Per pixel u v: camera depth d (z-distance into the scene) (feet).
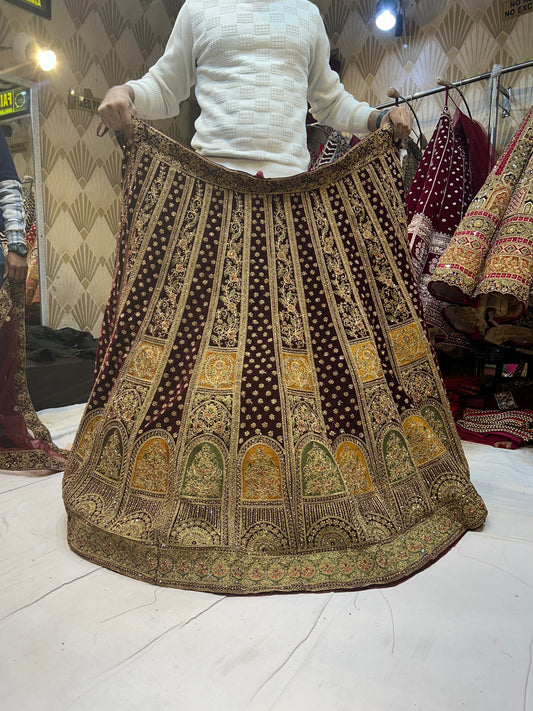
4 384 6.43
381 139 5.10
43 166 11.57
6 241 6.61
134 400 4.41
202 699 2.72
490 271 6.14
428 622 3.41
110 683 2.81
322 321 4.67
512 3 10.02
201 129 4.97
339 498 4.11
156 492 4.17
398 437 4.63
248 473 4.15
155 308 4.58
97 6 12.08
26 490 5.69
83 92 12.05
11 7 10.62
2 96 10.82
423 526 4.44
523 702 2.75
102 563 4.01
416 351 5.16
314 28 5.11
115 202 13.16
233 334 4.50
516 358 9.37
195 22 4.88
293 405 4.33
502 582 3.88
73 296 12.47
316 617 3.44
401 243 5.18
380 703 2.72
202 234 4.65
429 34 11.03
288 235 4.78
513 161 6.58
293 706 2.69
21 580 3.80
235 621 3.38
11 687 2.77
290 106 4.91
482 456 7.11
